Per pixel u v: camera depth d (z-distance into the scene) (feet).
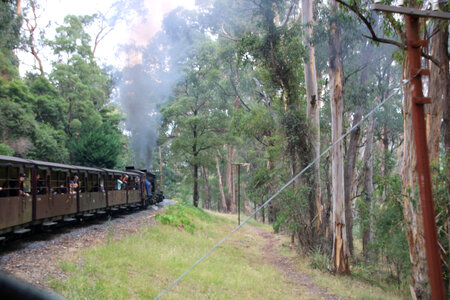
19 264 29.30
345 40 55.77
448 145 35.12
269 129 82.74
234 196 172.65
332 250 55.42
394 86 78.13
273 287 38.91
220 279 37.29
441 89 39.32
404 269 45.06
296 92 63.31
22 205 39.01
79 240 42.32
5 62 103.71
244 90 94.79
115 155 114.32
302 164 60.29
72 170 52.70
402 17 34.17
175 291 30.66
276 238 85.97
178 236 55.42
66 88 126.11
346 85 66.69
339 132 51.34
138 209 89.97
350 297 38.52
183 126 115.03
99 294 25.03
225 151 156.56
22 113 94.73
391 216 46.65
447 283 36.58
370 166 71.36
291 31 60.29
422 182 17.98
